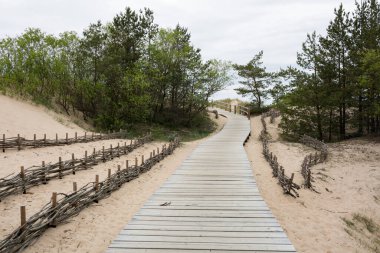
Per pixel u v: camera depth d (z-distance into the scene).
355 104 24.78
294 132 27.22
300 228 8.12
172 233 6.72
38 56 24.36
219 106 50.66
